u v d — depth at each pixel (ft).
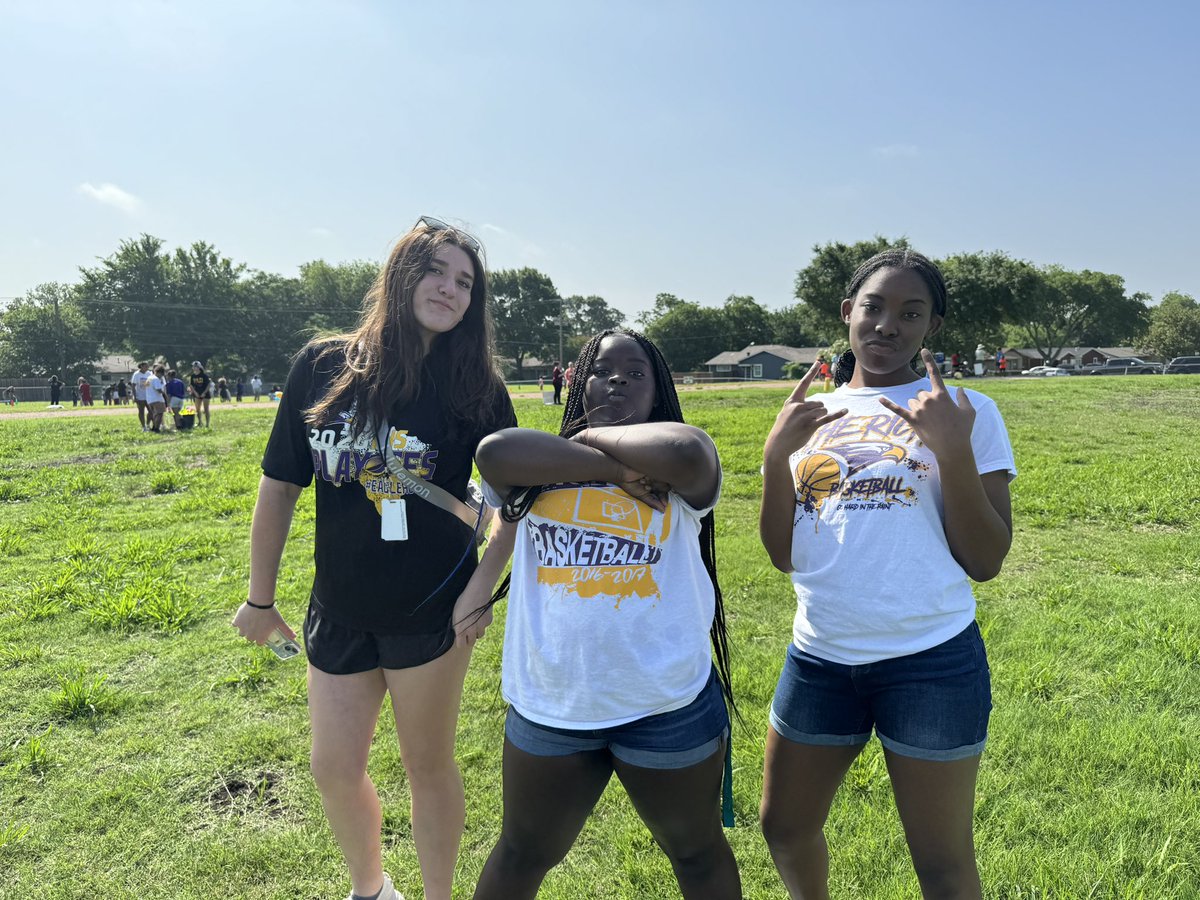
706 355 319.68
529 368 332.19
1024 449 39.52
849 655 6.16
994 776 10.11
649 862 8.82
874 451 6.23
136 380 54.95
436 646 7.37
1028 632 14.98
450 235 7.38
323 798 7.59
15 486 32.19
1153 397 67.10
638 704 5.60
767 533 6.70
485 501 6.57
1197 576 19.16
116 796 10.32
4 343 237.04
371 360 7.21
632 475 5.64
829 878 8.38
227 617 16.93
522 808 6.13
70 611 17.28
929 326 6.69
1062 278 298.97
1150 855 8.55
